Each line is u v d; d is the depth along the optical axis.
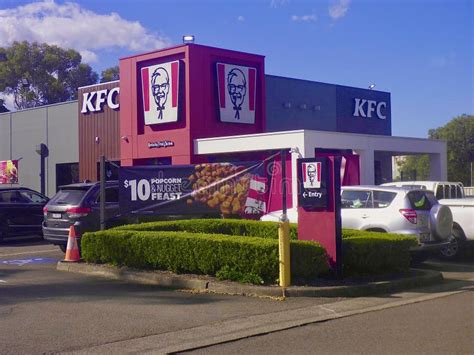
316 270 10.10
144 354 6.52
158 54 26.00
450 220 12.89
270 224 13.05
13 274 11.98
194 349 6.72
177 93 25.14
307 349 6.66
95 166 30.91
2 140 37.41
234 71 26.11
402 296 9.72
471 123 55.88
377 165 34.97
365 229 12.86
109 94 29.95
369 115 35.69
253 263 9.88
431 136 57.75
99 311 8.51
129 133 27.36
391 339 7.04
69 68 60.12
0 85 57.78
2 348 6.68
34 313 8.39
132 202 14.45
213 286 9.93
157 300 9.27
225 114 25.75
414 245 11.48
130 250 11.61
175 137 25.50
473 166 50.09
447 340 6.97
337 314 8.35
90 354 6.50
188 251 10.70
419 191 12.84
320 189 10.41
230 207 13.83
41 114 34.72
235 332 7.39
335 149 24.03
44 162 34.50
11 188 19.67
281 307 8.76
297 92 31.41
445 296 9.76
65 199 15.10
